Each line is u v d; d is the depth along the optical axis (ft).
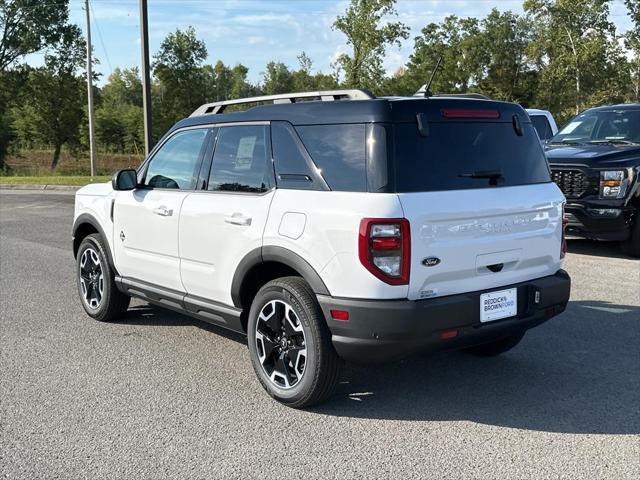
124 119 256.11
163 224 16.96
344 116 13.00
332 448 12.05
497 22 186.70
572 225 30.48
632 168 29.25
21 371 16.17
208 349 17.94
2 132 165.37
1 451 11.96
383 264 11.97
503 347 16.47
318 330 12.94
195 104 163.63
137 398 14.47
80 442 12.32
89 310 20.92
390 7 123.03
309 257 12.91
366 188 12.36
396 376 15.79
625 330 19.25
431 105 12.96
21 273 28.30
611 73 133.69
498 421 13.19
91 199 20.51
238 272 14.58
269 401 14.30
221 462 11.51
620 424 12.99
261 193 14.35
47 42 155.94
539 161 14.82
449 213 12.42
